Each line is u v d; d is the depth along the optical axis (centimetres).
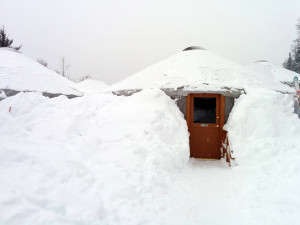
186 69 793
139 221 320
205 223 332
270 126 581
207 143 684
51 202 293
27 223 241
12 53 1081
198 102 695
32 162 397
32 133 560
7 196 265
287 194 384
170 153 522
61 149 479
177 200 396
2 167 362
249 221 331
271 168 493
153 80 780
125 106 664
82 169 404
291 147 540
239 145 566
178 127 607
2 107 655
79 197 330
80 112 639
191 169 557
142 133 556
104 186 380
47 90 867
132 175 432
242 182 467
